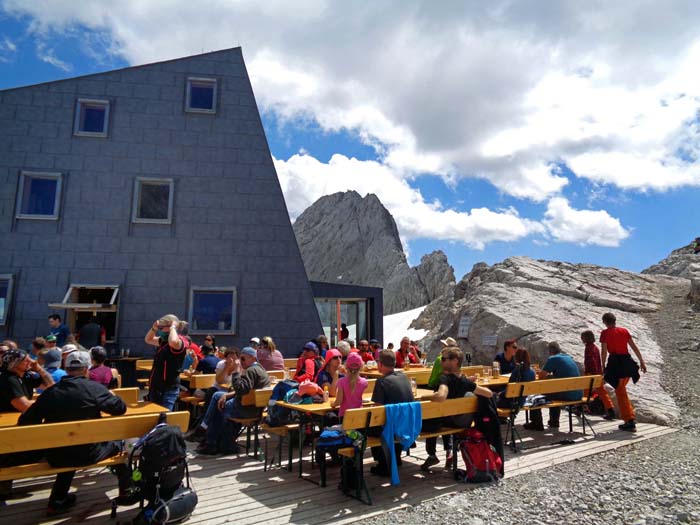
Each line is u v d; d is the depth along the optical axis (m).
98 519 4.56
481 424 5.97
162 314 14.40
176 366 6.61
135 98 15.31
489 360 15.34
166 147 15.26
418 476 5.98
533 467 6.30
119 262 14.38
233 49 16.33
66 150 14.62
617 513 4.80
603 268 22.66
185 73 15.80
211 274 14.91
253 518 4.59
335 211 158.38
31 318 13.66
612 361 8.61
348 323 18.17
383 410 5.19
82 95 15.01
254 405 6.81
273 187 15.76
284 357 14.95
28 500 5.08
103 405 4.65
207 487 5.48
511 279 20.39
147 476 4.29
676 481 5.73
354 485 5.33
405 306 113.06
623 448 7.31
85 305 13.41
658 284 20.97
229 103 15.94
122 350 13.31
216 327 14.73
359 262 140.00
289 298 15.27
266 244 15.41
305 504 4.96
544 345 13.63
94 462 4.59
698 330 15.12
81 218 14.38
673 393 10.82
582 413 8.27
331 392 6.81
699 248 41.41
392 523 4.52
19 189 14.16
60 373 6.60
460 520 4.61
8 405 5.18
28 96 14.66
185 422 4.82
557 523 4.57
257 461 6.58
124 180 14.82
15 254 13.88
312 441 6.49
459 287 36.41
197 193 15.23
